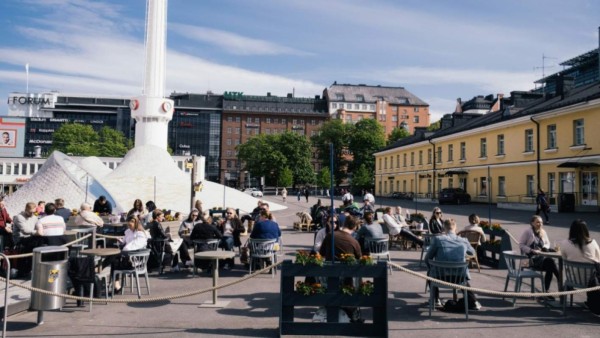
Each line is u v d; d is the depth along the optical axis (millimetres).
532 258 8672
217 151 125562
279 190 88062
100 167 35562
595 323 6832
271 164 92188
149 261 10484
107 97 142625
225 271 11070
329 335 6137
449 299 8133
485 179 41812
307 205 45312
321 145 93188
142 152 32281
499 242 11852
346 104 125750
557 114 32125
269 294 8664
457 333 6344
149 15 36438
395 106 126125
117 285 8609
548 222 22297
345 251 6855
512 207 34094
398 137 92750
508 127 38188
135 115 36250
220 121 125812
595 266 6973
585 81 86438
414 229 15680
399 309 7625
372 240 10578
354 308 6688
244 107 126750
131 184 29062
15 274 9617
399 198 58344
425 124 126812
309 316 7148
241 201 34406
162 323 6801
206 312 7402
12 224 12070
